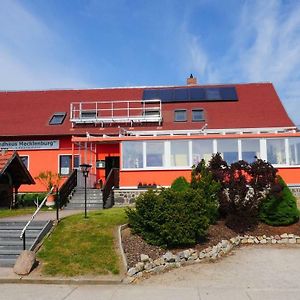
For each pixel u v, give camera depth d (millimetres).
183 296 8914
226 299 8680
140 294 9125
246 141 21516
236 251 13438
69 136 27594
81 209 19766
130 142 22188
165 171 21656
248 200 15164
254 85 32750
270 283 9992
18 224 13812
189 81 36000
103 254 11484
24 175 21422
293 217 15391
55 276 10430
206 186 15250
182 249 12297
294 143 21281
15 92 33875
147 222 12453
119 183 21938
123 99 31500
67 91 33531
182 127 27234
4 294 9219
